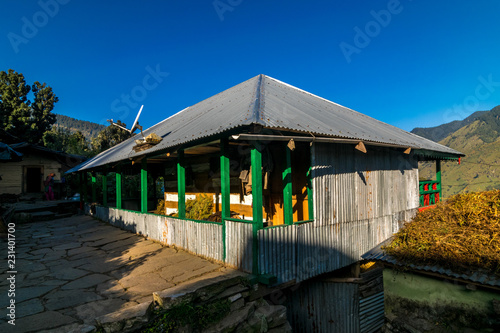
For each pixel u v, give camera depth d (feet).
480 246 17.40
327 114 25.44
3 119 86.28
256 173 15.49
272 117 16.96
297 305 23.36
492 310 15.40
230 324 13.30
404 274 19.35
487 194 22.62
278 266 16.51
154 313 11.98
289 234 17.29
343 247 21.29
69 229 33.88
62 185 63.00
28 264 20.13
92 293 14.65
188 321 12.32
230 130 15.81
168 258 20.20
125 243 25.68
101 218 38.88
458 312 16.71
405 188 28.58
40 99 102.47
